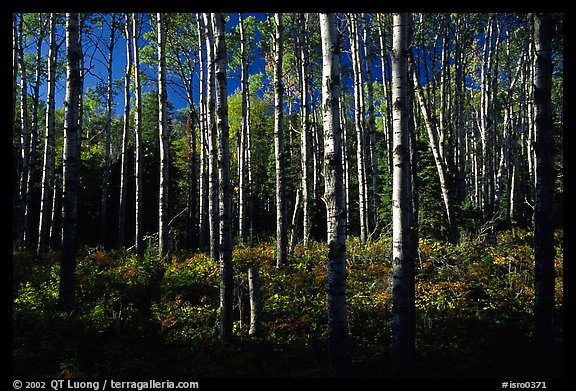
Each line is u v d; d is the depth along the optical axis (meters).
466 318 8.55
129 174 29.44
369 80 19.83
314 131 21.89
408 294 6.43
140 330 8.79
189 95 21.42
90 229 28.20
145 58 22.34
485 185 18.70
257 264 13.16
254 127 38.22
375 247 13.83
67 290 8.98
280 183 12.98
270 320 8.95
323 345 7.88
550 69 5.86
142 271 12.50
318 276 11.48
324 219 24.88
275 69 13.43
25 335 7.82
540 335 5.88
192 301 10.38
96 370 6.91
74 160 9.13
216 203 13.90
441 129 18.16
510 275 11.31
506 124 23.67
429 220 17.12
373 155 20.05
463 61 23.00
